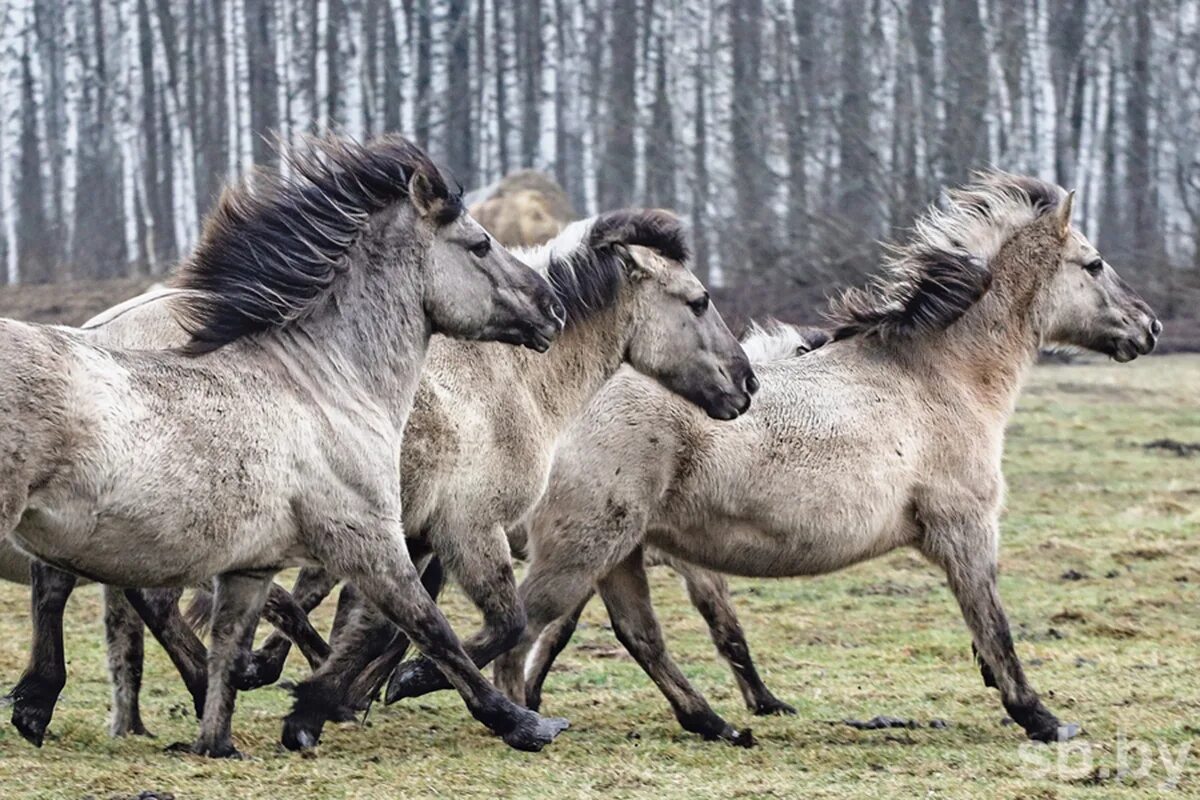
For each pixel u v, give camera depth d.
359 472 16.39
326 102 89.94
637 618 20.02
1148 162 95.50
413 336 17.30
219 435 15.45
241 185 17.33
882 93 89.50
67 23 106.88
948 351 20.64
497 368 18.69
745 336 23.16
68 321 71.44
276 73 89.94
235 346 16.17
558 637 20.91
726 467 19.41
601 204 92.62
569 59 100.25
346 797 15.05
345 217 17.00
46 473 14.34
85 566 15.12
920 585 30.83
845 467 19.61
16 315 72.00
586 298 19.16
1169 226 95.12
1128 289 21.80
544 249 19.53
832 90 89.62
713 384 19.28
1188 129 96.69
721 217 81.31
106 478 14.65
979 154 81.81
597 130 94.38
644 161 92.75
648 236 19.36
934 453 20.05
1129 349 21.69
